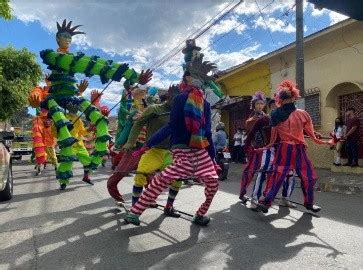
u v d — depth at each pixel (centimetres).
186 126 429
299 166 514
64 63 758
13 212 589
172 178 436
